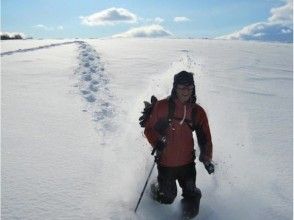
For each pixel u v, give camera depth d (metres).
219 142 6.02
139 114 7.25
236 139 6.22
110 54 17.84
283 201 4.31
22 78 11.02
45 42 27.33
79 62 14.40
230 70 13.48
